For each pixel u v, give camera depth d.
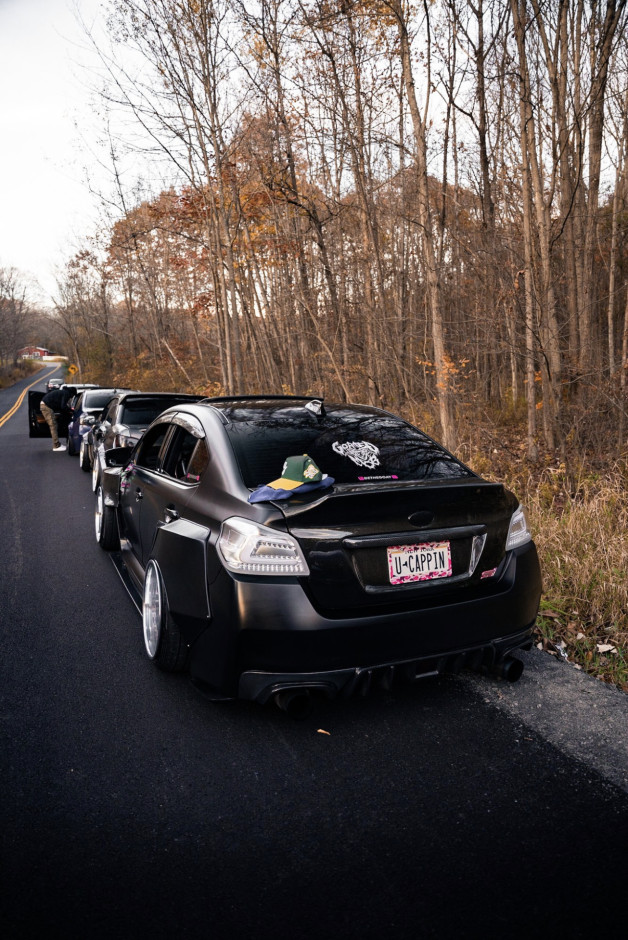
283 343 17.39
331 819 2.33
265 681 2.67
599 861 2.07
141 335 42.41
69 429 14.34
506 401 14.43
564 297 12.33
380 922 1.85
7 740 2.92
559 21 9.77
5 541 6.83
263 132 12.82
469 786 2.50
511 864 2.07
